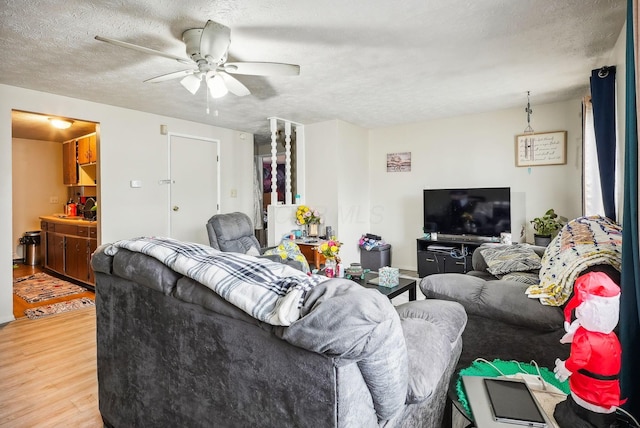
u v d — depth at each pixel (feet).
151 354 4.53
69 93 11.64
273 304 3.18
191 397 4.04
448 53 8.71
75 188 20.48
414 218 16.92
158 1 6.33
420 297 12.74
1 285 10.48
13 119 14.30
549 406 3.87
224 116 15.12
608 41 8.17
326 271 9.94
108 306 5.25
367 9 6.69
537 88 11.59
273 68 7.73
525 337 6.31
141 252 4.59
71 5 6.42
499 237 13.94
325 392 2.83
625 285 5.02
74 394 6.70
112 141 13.23
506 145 14.44
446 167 15.89
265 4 6.48
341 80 10.61
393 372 2.97
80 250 14.87
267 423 3.29
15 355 8.34
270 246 15.06
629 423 3.51
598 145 9.00
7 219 10.62
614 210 8.75
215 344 3.69
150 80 8.25
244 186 18.48
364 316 2.70
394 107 13.82
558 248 7.54
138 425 4.86
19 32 7.43
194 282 3.89
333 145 15.98
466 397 3.86
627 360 5.04
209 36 6.86
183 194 15.65
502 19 7.12
